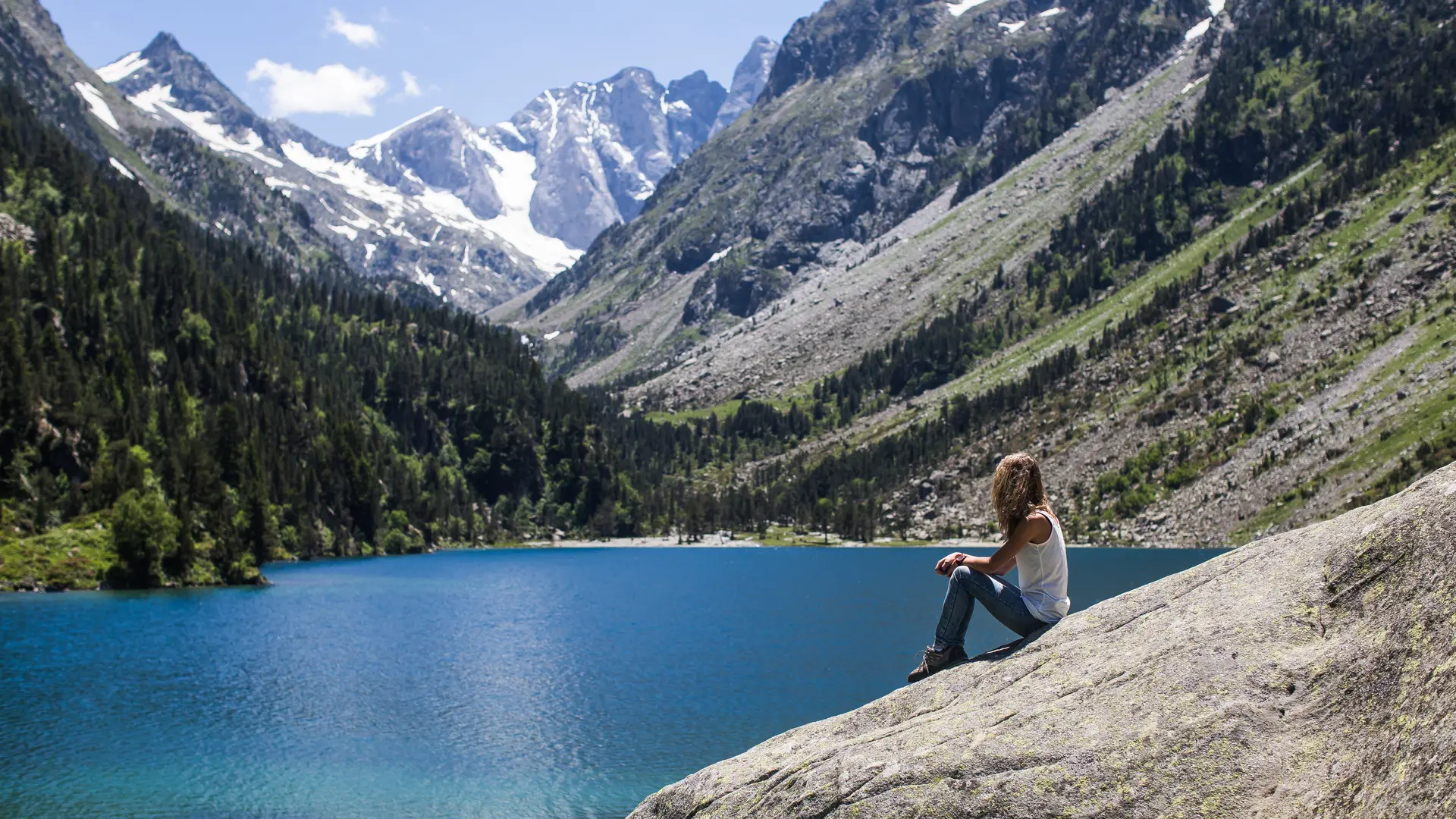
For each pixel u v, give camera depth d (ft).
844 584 534.37
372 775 165.27
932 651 45.39
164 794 154.10
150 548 433.48
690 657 285.43
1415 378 650.43
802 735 45.27
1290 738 32.71
